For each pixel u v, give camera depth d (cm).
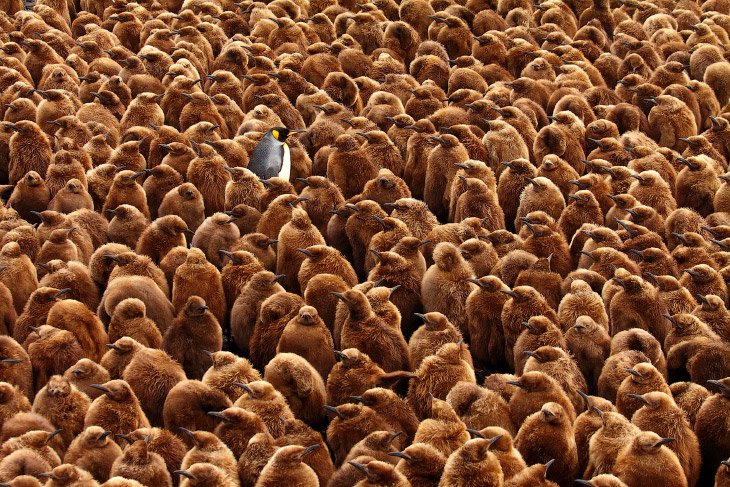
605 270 3753
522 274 3641
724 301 3728
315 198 4203
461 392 2827
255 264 3625
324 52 6038
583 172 4906
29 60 5800
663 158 4769
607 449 2658
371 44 6538
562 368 3014
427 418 2895
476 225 4022
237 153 4644
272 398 2795
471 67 5978
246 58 5809
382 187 4272
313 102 5353
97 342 3216
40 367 3048
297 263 3762
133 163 4516
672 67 5959
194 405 2772
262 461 2544
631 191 4491
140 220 4016
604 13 7344
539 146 4838
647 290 3491
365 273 4081
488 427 2584
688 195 4675
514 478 2445
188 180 4438
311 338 3147
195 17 6625
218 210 4419
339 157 4547
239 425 2672
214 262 3878
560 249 3903
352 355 2964
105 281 3659
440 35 6556
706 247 4016
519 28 6638
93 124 4881
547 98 5541
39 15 6725
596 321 3381
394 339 3178
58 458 2598
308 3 7556
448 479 2416
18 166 4575
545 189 4309
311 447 2484
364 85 5612
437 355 2991
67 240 3762
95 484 2402
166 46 6134
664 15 7369
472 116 5144
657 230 4234
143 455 2483
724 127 5262
